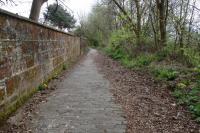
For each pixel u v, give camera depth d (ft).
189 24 37.76
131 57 50.83
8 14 15.58
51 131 13.99
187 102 18.89
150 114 17.08
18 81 17.76
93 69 43.04
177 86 23.18
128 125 15.07
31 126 14.66
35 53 22.84
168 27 42.75
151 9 46.11
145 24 51.98
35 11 40.09
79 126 14.82
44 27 26.71
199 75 25.20
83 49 96.89
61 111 17.61
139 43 50.42
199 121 15.46
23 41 19.16
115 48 73.87
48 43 28.89
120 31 65.05
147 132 14.11
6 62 15.51
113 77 33.14
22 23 18.98
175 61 34.94
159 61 37.70
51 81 29.09
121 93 23.25
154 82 27.48
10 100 16.05
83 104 19.48
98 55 89.76
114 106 18.95
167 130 14.40
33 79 22.03
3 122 14.48
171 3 42.01
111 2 62.85
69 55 49.62
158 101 20.27
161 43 41.57
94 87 26.17
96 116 16.63
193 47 35.94
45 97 21.52
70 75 35.04
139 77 31.48
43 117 16.28
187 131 14.28
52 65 31.30
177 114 17.03
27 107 18.13
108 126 14.88
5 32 15.48
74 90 24.57
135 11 56.44
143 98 21.24
